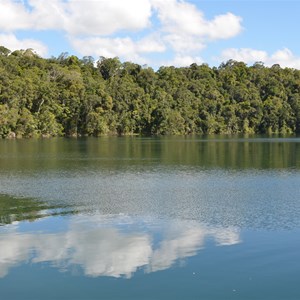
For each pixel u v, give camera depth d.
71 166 45.06
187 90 176.50
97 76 179.50
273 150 69.12
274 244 17.34
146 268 14.95
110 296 12.95
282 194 28.50
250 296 12.89
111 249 16.88
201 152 64.81
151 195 28.22
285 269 14.74
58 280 14.04
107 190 30.09
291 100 187.00
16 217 22.14
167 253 16.39
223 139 115.06
